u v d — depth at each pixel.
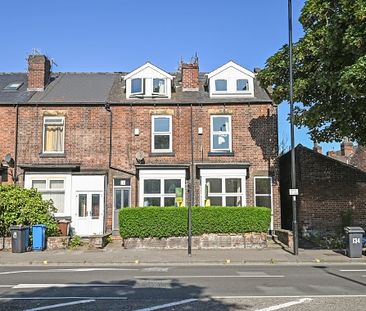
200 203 23.69
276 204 23.73
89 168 24.16
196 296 9.23
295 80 19.59
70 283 11.02
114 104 24.66
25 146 24.28
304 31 19.27
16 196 20.08
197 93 25.81
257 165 24.09
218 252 18.44
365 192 23.09
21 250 18.53
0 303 8.59
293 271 13.46
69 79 28.25
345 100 18.12
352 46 15.97
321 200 23.14
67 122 24.52
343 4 16.41
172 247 19.56
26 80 28.14
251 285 10.66
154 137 24.58
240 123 24.50
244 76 25.33
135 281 11.32
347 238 17.27
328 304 8.38
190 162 24.22
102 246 19.97
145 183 23.97
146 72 25.27
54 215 23.25
